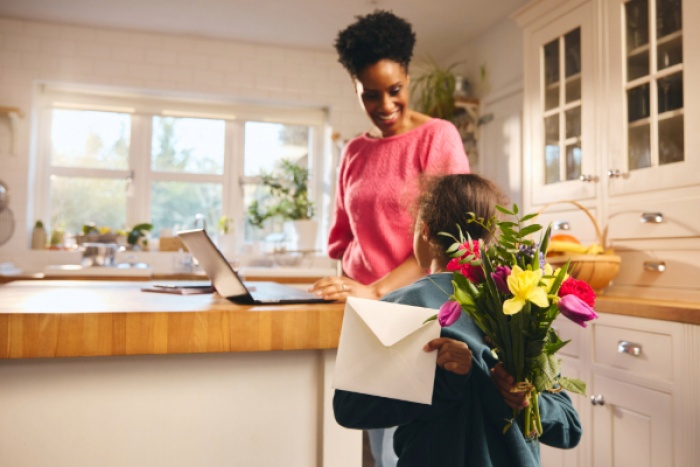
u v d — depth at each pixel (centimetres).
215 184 470
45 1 380
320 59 464
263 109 472
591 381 216
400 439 94
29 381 103
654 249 227
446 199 99
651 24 229
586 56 261
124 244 430
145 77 430
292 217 454
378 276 161
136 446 107
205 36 436
